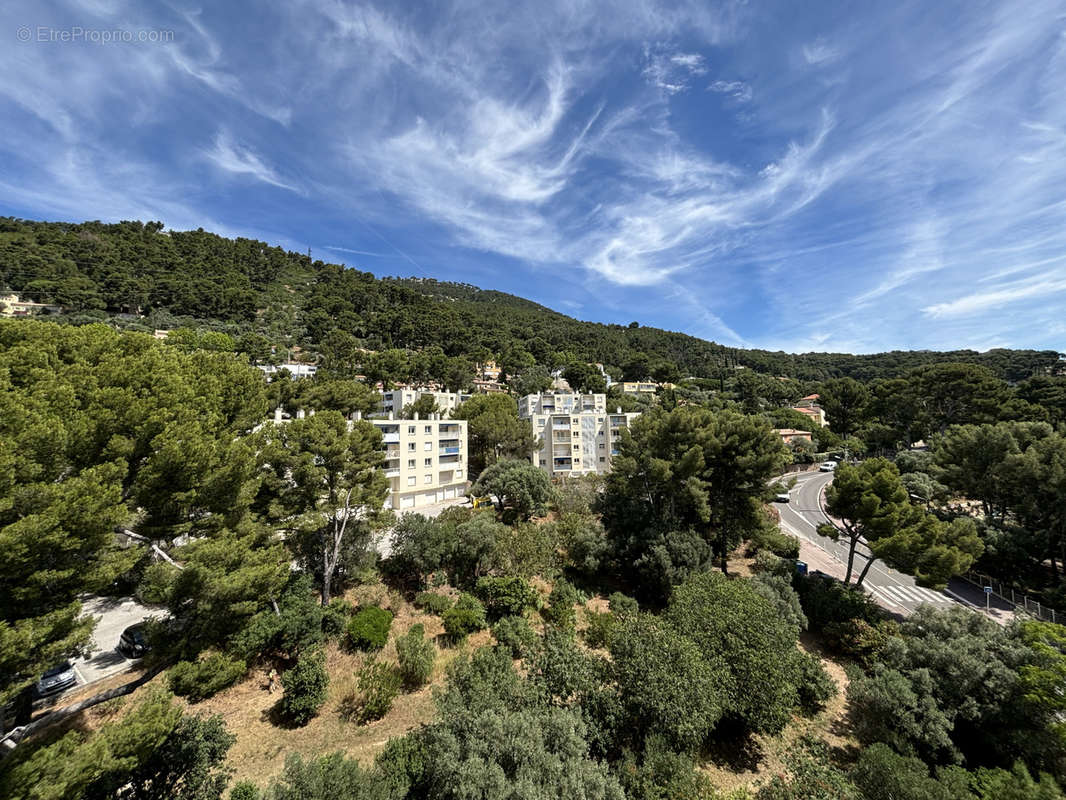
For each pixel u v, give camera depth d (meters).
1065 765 14.73
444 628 22.23
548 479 42.81
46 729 13.46
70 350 17.72
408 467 44.78
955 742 16.81
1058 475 29.30
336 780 10.05
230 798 11.09
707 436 30.75
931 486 41.25
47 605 10.02
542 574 29.12
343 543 24.94
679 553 27.52
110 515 10.45
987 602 28.38
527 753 11.15
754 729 17.08
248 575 13.39
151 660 12.91
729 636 17.70
